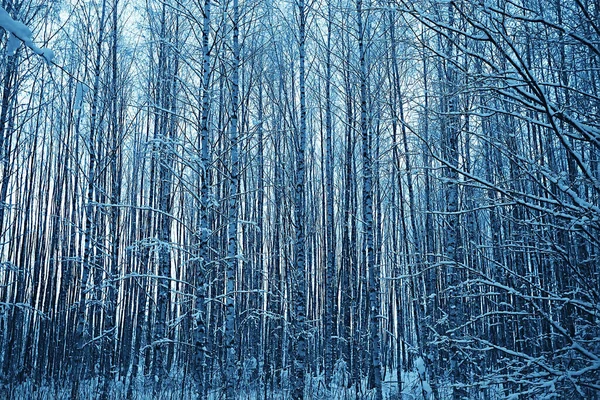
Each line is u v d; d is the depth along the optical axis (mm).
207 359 12484
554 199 5613
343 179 20625
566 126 7426
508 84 5504
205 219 8945
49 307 16844
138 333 17938
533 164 5914
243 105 14484
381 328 22859
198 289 8758
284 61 16203
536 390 5719
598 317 5703
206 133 9117
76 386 10633
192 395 12234
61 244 18375
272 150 18922
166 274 13883
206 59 9289
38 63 10734
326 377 15312
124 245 17641
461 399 8820
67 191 18609
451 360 10000
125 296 17578
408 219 20219
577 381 5320
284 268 17547
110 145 14555
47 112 17578
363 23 11094
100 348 16031
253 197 20203
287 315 16719
